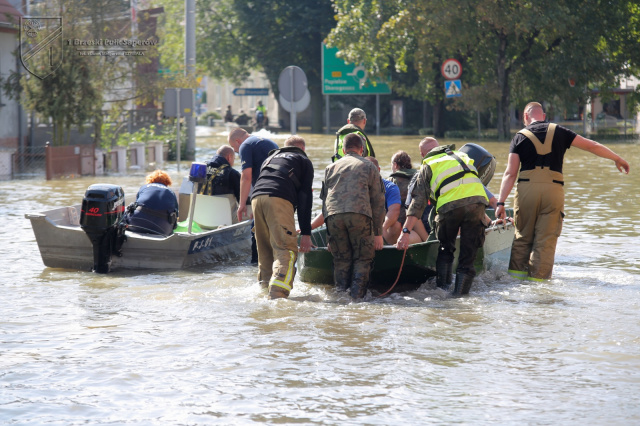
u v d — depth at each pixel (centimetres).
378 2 7481
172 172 3941
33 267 1577
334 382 848
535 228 1437
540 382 843
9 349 980
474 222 1327
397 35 7156
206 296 1296
